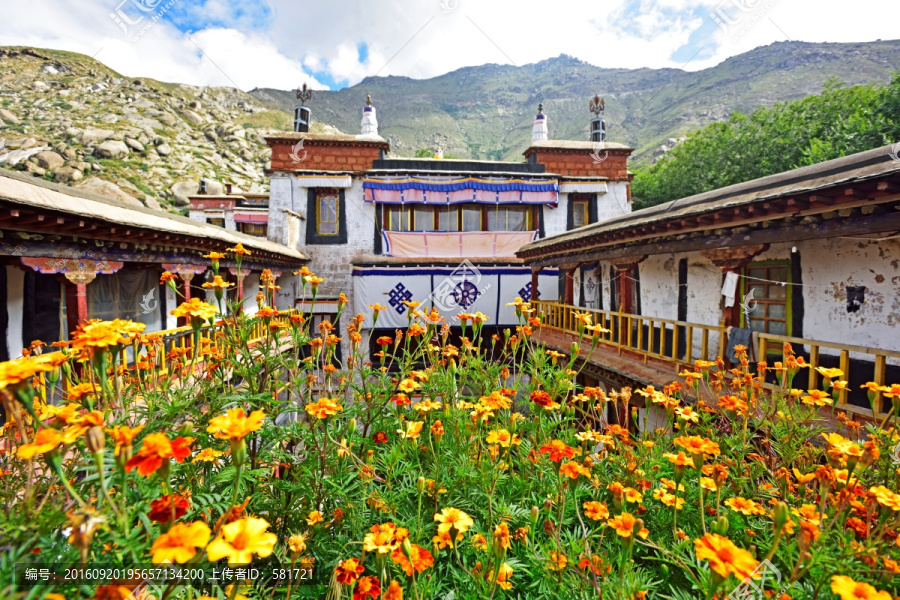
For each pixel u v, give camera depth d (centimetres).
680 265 679
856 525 171
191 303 196
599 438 247
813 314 475
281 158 1299
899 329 396
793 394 268
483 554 173
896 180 296
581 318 283
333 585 150
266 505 186
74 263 474
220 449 190
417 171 1304
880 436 220
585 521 224
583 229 905
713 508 221
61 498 134
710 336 607
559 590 159
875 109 1253
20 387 112
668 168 1891
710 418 304
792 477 244
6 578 100
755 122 1566
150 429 155
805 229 388
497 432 201
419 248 1315
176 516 124
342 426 243
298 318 261
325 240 1301
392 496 198
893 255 401
